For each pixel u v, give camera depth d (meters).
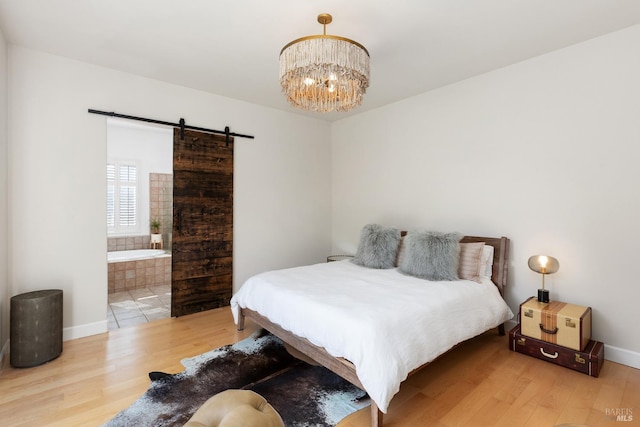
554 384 2.14
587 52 2.56
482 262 2.97
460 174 3.41
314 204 4.76
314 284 2.64
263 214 4.22
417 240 3.04
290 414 1.85
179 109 3.49
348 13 2.18
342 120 4.79
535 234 2.88
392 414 1.83
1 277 2.41
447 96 3.50
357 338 1.79
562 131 2.71
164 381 2.17
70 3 2.08
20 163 2.63
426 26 2.34
